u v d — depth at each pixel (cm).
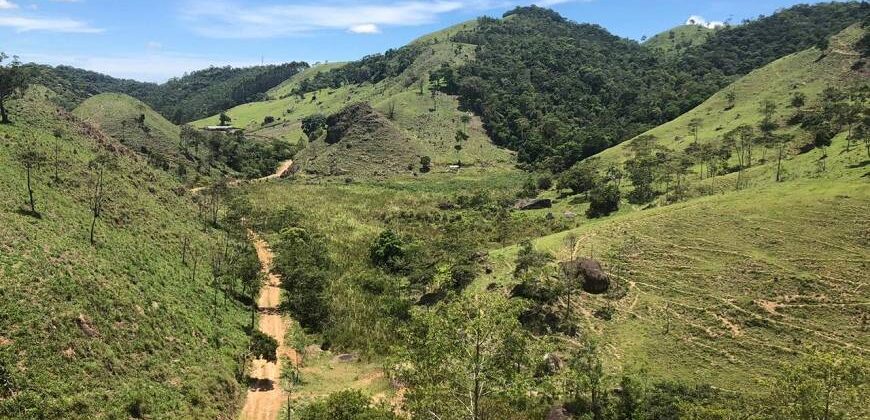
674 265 7150
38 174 6756
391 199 14488
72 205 6462
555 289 6412
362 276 8281
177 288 6175
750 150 12681
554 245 7975
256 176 18638
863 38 16425
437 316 2850
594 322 6209
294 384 5491
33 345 3906
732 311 6228
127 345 4575
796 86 16225
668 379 5325
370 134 19450
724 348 5759
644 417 4397
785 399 3288
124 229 6800
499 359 2744
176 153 17250
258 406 5000
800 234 7275
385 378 5509
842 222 7300
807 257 6862
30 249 4809
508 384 2719
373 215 12962
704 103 18325
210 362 5175
